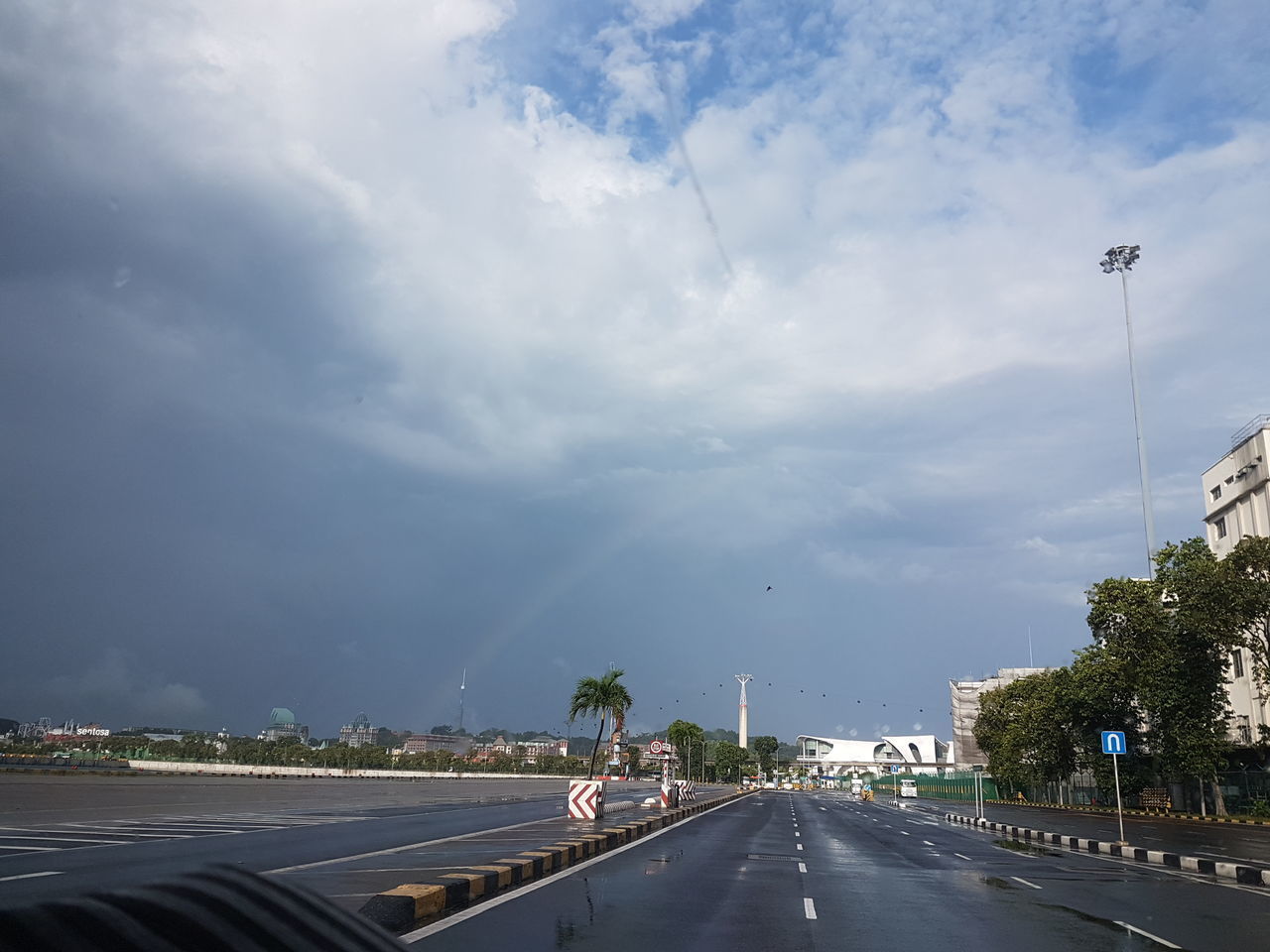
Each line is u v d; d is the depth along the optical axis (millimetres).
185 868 2934
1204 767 50781
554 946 8930
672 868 16828
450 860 14492
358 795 40438
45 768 48625
